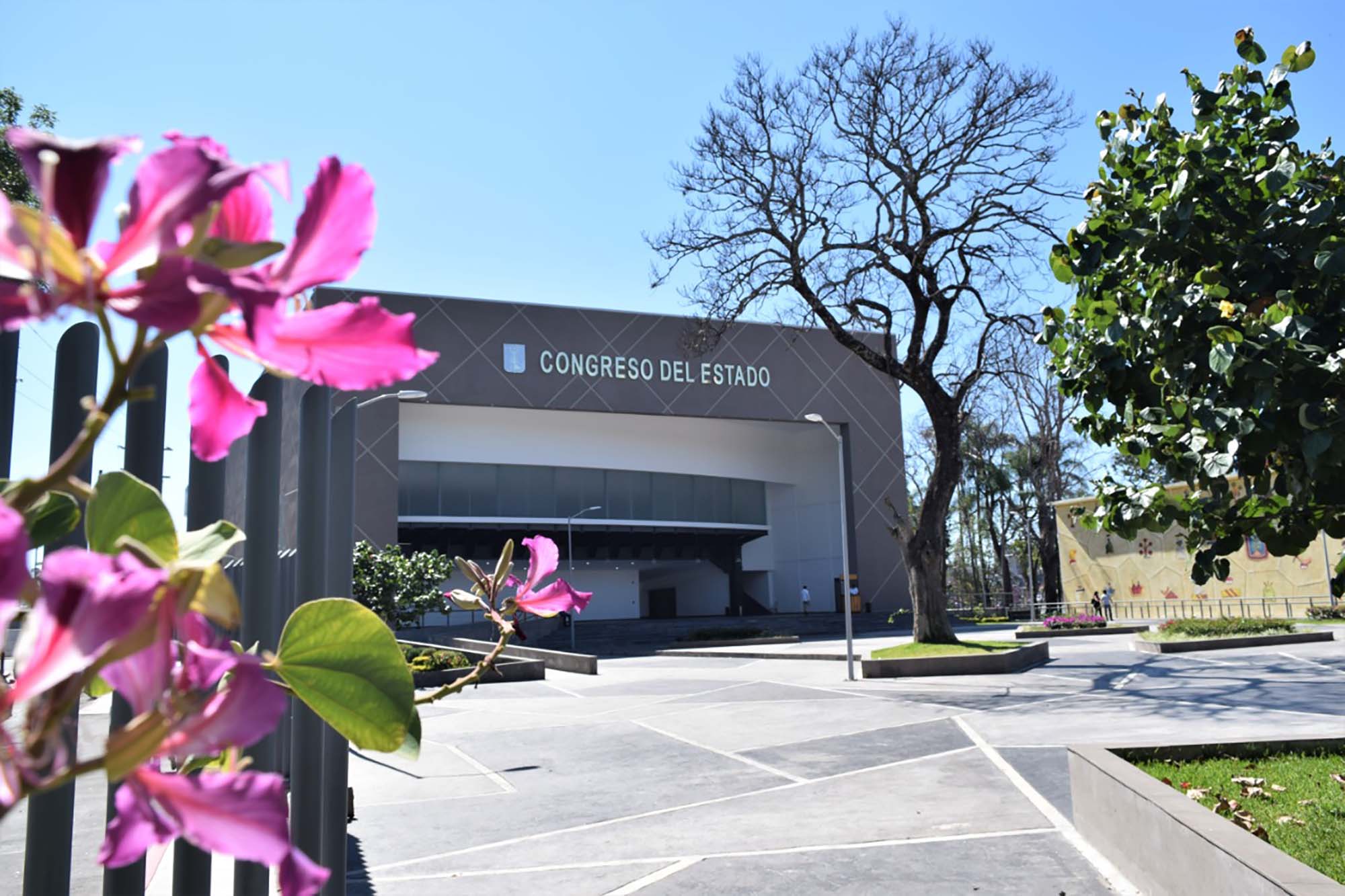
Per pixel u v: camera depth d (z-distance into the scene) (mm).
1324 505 3693
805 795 9523
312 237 638
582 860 7488
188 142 523
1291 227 3783
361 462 42750
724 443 56344
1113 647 27719
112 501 729
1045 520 49375
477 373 46000
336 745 2891
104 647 495
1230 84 4234
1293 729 11562
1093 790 7098
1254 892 4418
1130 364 4047
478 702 19109
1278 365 3207
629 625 50906
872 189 25406
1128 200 4121
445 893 6695
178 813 570
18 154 486
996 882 6441
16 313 480
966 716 14391
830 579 56062
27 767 519
